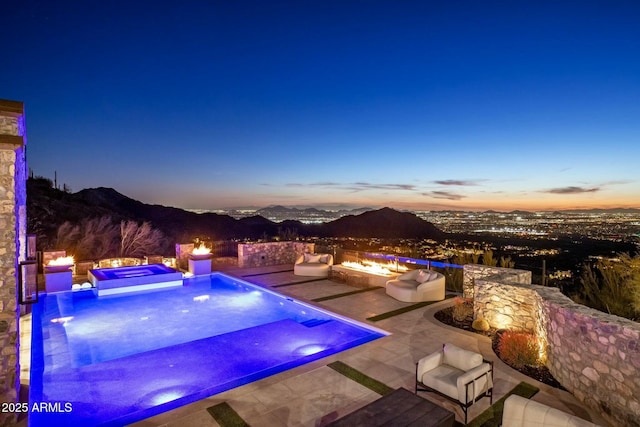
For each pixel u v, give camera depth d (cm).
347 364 564
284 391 481
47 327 783
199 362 603
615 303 725
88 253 1914
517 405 318
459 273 1116
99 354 637
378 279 1109
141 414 448
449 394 435
